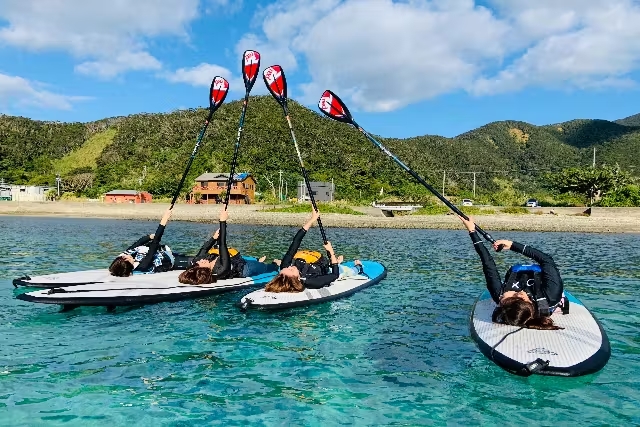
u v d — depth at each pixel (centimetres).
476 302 731
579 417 414
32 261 1335
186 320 714
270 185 7256
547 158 13762
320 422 405
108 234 2395
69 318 722
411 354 574
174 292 809
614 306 831
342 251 1744
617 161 11512
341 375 510
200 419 409
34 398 445
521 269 638
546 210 4150
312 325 700
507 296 598
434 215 3856
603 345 534
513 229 3152
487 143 15000
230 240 2184
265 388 475
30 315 738
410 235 2609
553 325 572
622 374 505
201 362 545
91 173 8850
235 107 10800
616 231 2978
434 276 1144
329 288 884
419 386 481
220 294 864
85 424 397
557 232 2956
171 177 7744
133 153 9931
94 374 505
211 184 6209
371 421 407
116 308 775
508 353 504
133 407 429
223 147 8719
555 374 466
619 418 411
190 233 2622
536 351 504
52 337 629
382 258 1529
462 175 10894
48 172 9881
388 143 10269
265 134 9162
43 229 2722
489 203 5609
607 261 1486
